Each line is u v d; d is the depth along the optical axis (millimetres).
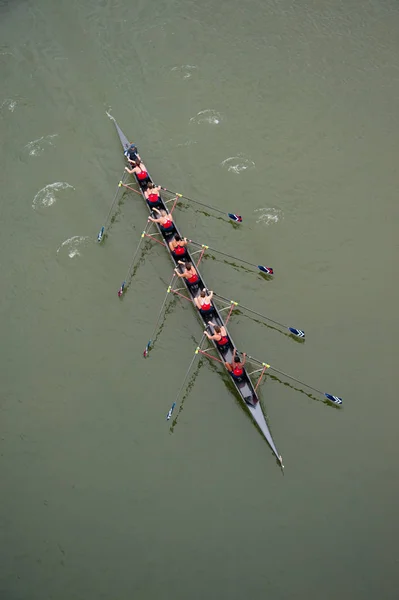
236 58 36594
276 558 22812
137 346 27922
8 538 23516
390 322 28141
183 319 28609
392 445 25172
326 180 32469
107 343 28000
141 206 32031
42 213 31703
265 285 29500
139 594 22250
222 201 32000
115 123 34750
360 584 22297
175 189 32438
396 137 33719
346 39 37031
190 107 35156
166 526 23562
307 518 23625
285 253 30359
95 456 25188
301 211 31578
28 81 35969
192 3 38438
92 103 35375
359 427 25625
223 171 32938
